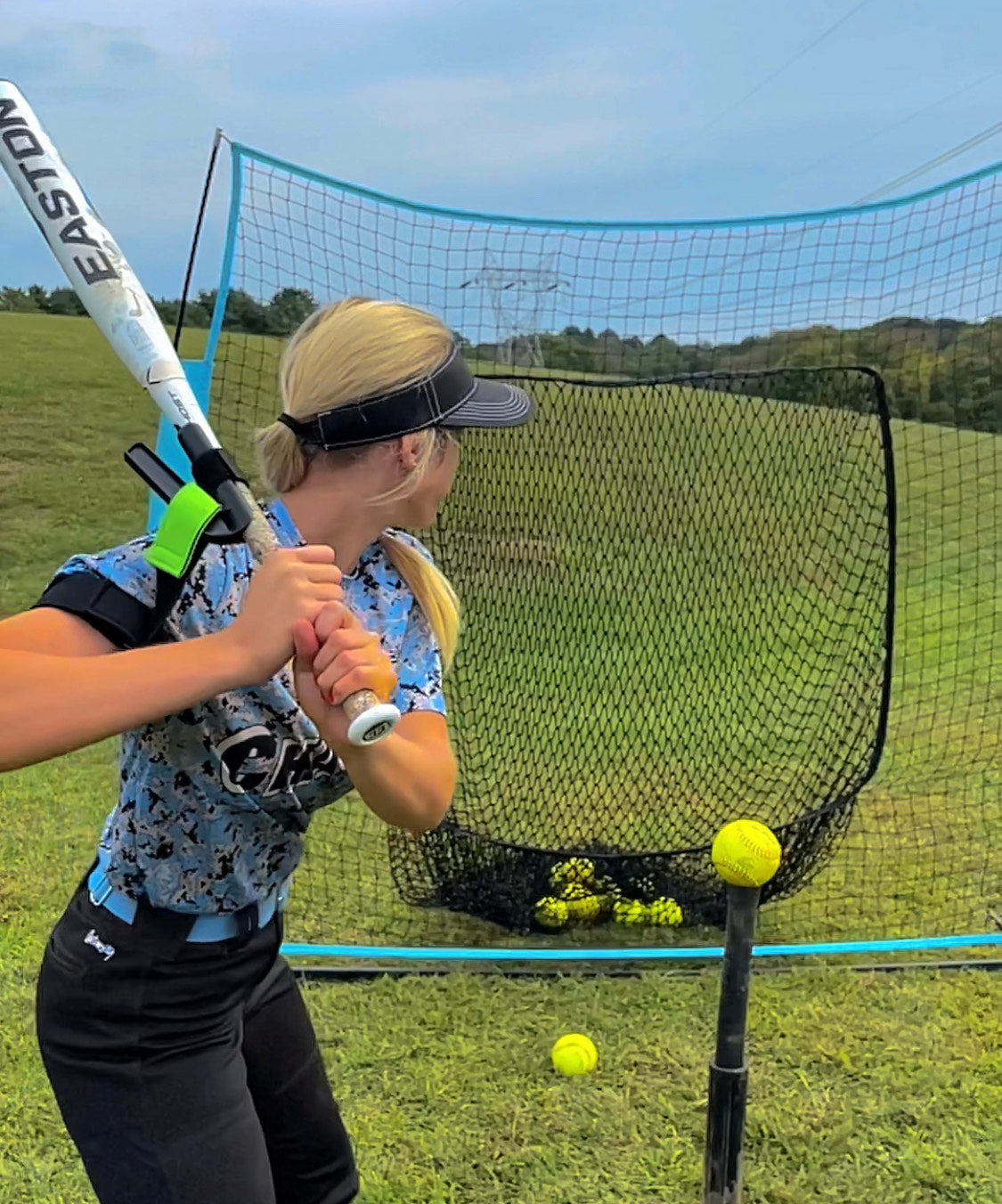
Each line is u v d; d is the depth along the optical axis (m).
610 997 3.72
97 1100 1.70
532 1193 2.85
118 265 1.77
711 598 6.38
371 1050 3.41
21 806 5.21
